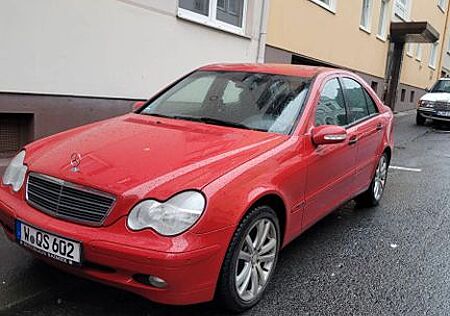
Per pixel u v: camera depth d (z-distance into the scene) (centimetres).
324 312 314
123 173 277
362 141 466
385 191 645
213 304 303
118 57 612
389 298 338
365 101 504
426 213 549
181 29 707
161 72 683
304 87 400
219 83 425
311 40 1153
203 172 281
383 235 466
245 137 343
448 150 1072
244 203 283
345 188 445
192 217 259
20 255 358
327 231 470
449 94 1591
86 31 565
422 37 1838
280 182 321
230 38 824
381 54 1786
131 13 618
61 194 278
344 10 1336
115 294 318
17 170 315
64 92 555
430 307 329
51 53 533
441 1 2698
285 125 365
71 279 332
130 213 260
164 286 257
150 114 413
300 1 1065
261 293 321
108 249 254
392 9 1822
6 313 288
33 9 507
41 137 541
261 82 414
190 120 389
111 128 362
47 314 292
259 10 894
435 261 409
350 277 368
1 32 484
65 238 265
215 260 269
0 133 521
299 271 373
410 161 903
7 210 295
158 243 252
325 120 404
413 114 2078
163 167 284
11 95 506
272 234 326
